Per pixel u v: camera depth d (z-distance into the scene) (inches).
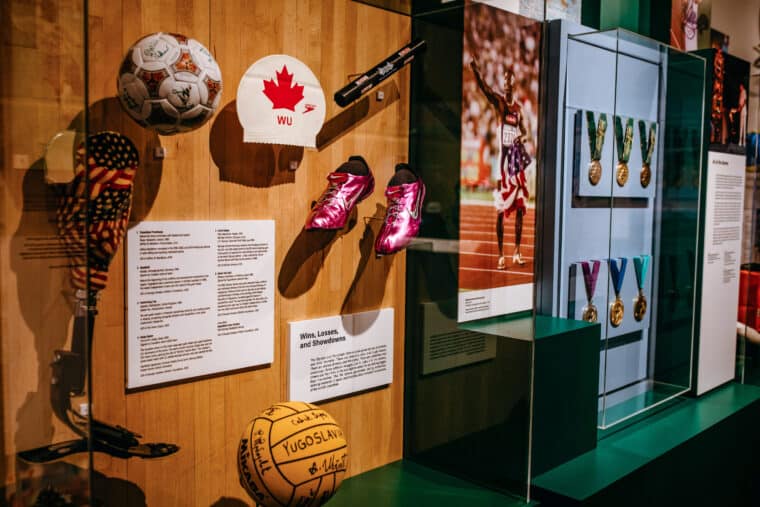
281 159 74.0
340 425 84.1
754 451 133.3
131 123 62.2
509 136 89.1
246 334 72.4
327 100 77.7
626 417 116.3
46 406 45.7
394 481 86.1
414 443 91.6
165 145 64.6
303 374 78.5
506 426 83.7
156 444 66.5
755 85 144.3
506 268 84.0
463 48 84.7
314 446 60.6
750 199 144.7
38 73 44.4
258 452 59.7
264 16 71.1
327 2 76.8
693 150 126.3
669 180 122.8
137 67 55.1
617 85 108.3
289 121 72.2
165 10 63.5
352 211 82.0
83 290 45.2
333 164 79.0
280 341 76.2
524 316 82.3
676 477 105.5
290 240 75.9
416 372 90.3
